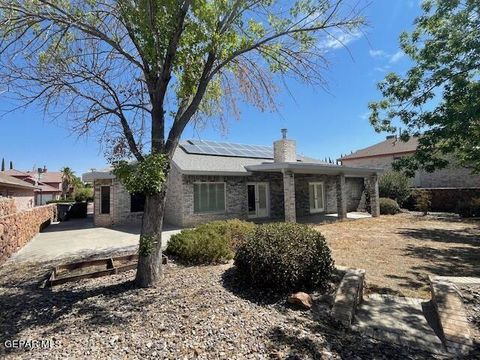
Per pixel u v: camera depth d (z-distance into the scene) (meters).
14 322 4.29
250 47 6.24
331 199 22.80
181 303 4.86
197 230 9.03
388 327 4.26
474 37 6.91
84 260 8.25
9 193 22.81
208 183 16.38
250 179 18.16
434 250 9.15
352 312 4.50
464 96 6.88
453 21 7.14
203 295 5.21
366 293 5.64
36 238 13.35
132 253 9.21
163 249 9.10
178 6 5.37
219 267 7.18
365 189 24.17
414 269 7.13
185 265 7.41
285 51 6.62
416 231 12.86
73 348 3.52
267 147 25.28
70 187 52.16
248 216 17.98
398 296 5.47
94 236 13.54
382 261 7.85
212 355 3.38
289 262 5.36
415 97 8.08
